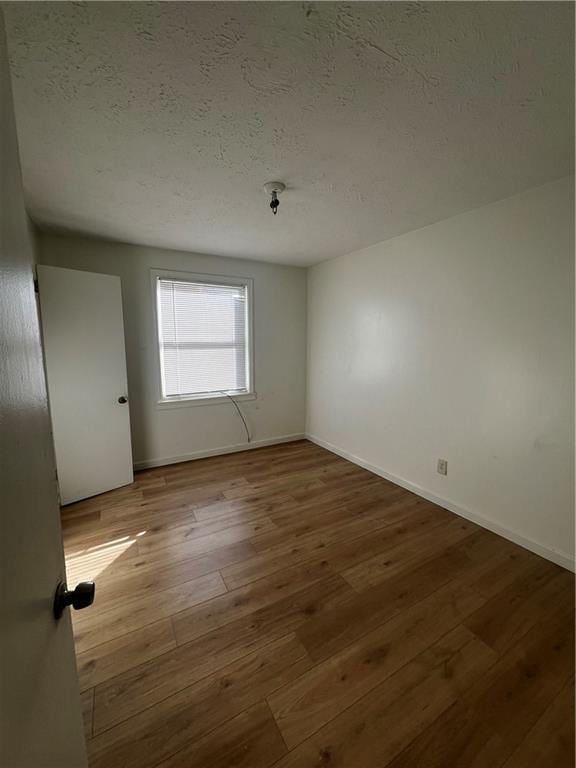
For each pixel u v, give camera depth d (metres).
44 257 2.67
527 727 1.08
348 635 1.42
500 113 1.27
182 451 3.49
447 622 1.49
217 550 2.00
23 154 1.53
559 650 1.36
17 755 0.37
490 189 1.90
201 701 1.16
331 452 3.81
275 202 1.89
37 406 0.58
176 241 2.89
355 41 0.95
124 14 0.87
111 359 2.77
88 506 2.55
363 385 3.28
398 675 1.25
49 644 0.54
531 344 1.94
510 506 2.10
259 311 3.77
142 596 1.64
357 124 1.33
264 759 1.00
